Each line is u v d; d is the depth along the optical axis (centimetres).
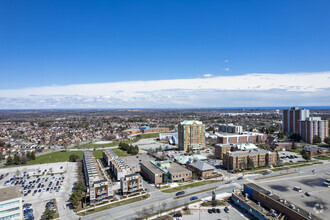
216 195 15462
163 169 19075
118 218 12656
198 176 19612
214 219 12388
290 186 14950
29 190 17725
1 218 12188
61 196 16538
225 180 18375
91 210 13775
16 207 12575
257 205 12962
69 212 13712
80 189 16125
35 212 14038
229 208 13688
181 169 19600
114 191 16738
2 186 19200
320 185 15112
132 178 16225
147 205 14175
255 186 14762
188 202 14462
